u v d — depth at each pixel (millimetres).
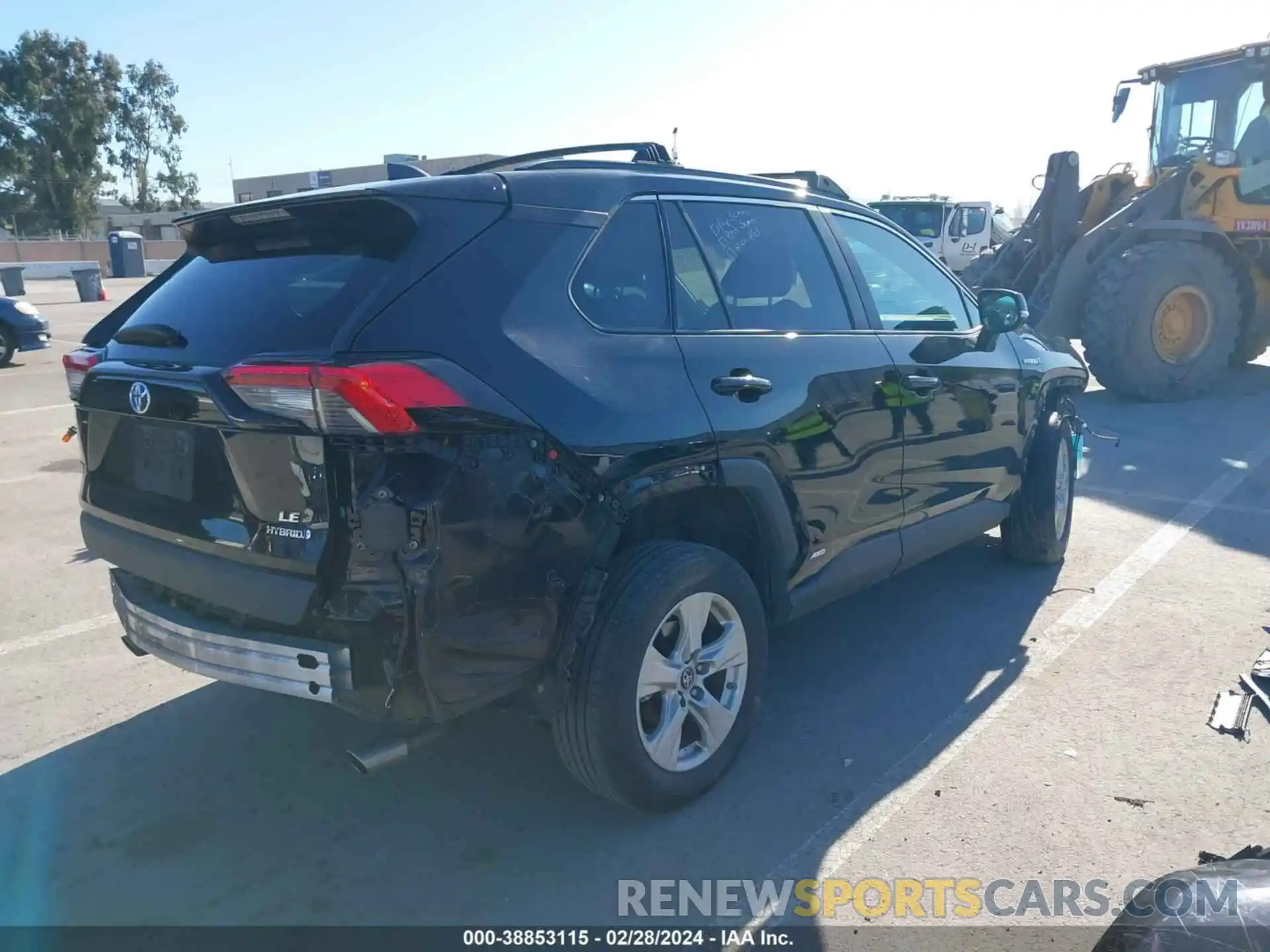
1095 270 10742
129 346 3301
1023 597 5164
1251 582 5262
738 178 3887
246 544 2789
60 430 10055
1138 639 4598
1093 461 7945
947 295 4883
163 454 3072
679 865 3064
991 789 3408
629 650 2979
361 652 2592
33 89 61500
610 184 3346
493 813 3357
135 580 3324
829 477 3781
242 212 3172
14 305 14922
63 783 3584
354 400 2496
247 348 2865
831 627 4852
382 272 2785
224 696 4246
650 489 3053
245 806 3430
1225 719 3814
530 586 2783
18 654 4684
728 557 3357
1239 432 8977
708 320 3477
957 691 4148
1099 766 3535
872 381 3996
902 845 3127
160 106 77062
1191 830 3152
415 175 3799
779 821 3270
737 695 3439
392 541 2539
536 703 2998
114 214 78375
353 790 3512
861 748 3711
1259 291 11352
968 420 4645
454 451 2625
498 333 2820
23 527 6715
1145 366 10305
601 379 3002
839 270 4117
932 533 4555
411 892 2969
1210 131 11336
